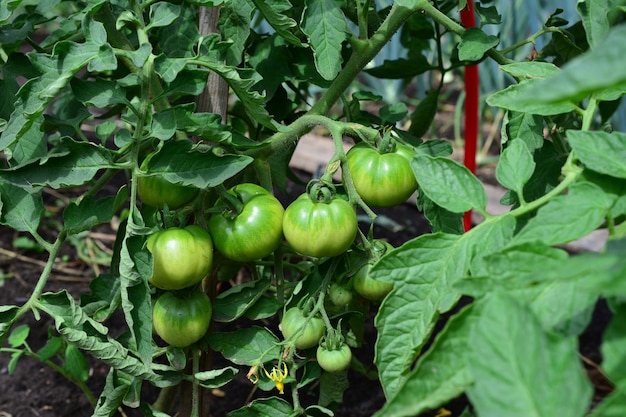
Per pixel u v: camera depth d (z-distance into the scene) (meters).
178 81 0.85
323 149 2.11
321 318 0.93
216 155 0.85
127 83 0.84
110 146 1.54
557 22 1.04
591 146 0.73
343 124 0.92
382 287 0.91
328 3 0.90
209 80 0.98
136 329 0.83
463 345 0.67
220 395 1.28
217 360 1.32
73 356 1.15
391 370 0.77
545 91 0.51
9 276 1.56
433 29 1.16
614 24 1.04
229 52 0.94
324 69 0.89
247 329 0.95
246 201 0.90
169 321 0.91
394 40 2.17
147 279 0.82
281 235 0.91
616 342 0.61
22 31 0.94
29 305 0.87
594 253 0.62
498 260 0.68
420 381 0.67
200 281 0.92
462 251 0.76
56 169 0.84
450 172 0.78
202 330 0.92
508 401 0.60
